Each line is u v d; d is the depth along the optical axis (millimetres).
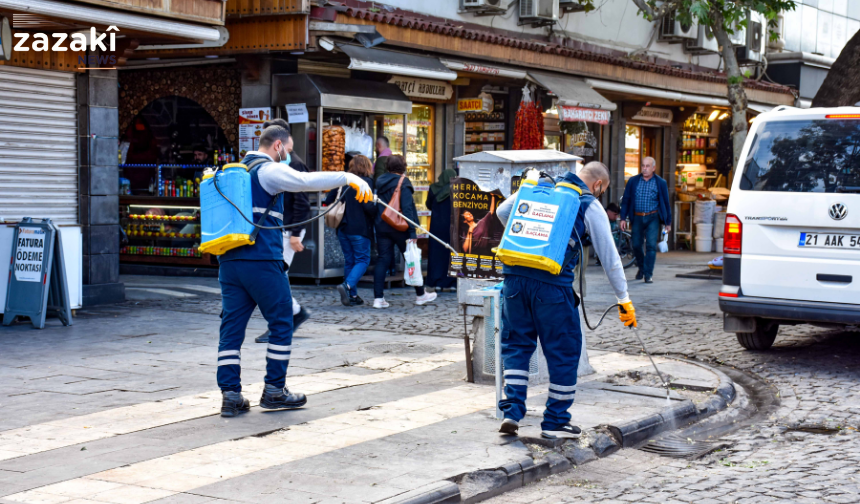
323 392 6477
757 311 7789
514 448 5059
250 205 5645
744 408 6457
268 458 4832
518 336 5297
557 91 15281
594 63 16828
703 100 20094
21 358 7641
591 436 5383
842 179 7477
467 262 7168
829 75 12945
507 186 6965
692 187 22641
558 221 5094
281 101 13023
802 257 7617
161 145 14961
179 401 6137
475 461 4797
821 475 4859
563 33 17312
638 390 6535
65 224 9961
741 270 7891
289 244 8289
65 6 8922
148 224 14938
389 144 14539
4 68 9906
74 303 9984
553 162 7246
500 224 7051
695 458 5281
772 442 5598
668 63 20438
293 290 12664
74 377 6887
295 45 12438
